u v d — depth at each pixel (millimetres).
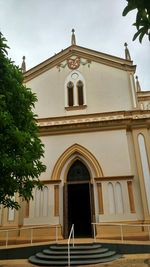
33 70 19375
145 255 10984
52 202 14797
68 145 16031
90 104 17516
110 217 14039
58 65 19219
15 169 8648
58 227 14125
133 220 13805
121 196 14398
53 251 11062
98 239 13352
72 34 20328
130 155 15430
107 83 18000
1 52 9562
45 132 16516
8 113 8812
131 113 16406
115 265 9297
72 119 16734
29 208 14836
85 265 9539
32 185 9945
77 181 15523
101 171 15102
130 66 18172
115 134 15805
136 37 3645
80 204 17812
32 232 14078
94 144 15797
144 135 15633
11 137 8562
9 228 14500
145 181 14555
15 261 11125
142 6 3441
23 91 10484
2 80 9633
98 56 18859
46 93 18484
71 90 18406
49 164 15750
